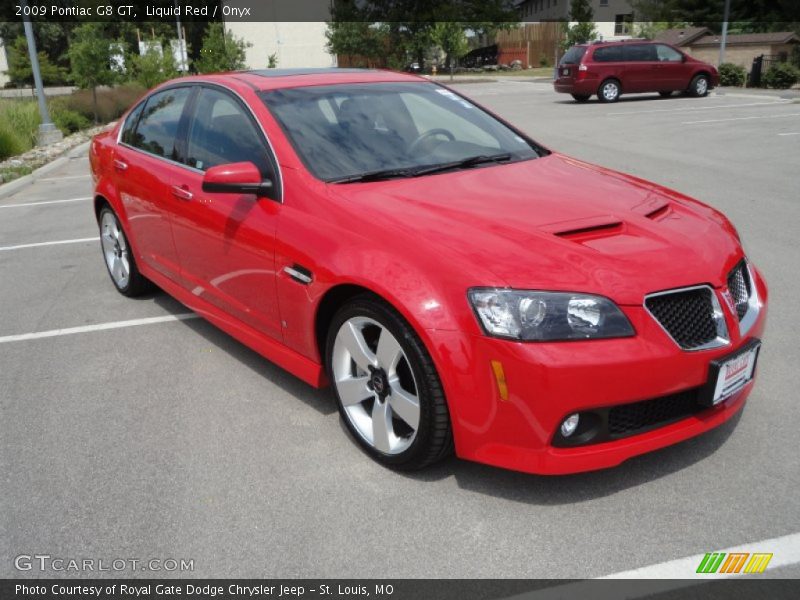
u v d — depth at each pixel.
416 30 44.59
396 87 4.21
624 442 2.64
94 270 6.20
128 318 4.99
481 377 2.58
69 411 3.68
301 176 3.38
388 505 2.80
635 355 2.51
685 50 34.31
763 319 3.03
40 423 3.56
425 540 2.59
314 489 2.93
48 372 4.16
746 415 3.36
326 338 3.32
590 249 2.74
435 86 4.43
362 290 3.02
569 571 2.42
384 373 2.93
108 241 5.46
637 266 2.67
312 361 3.38
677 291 2.64
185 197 4.05
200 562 2.53
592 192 3.35
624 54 21.05
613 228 2.96
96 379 4.04
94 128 20.28
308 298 3.16
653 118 16.38
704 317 2.71
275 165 3.49
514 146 4.05
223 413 3.59
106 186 5.14
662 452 3.07
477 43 54.50
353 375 3.18
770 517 2.64
